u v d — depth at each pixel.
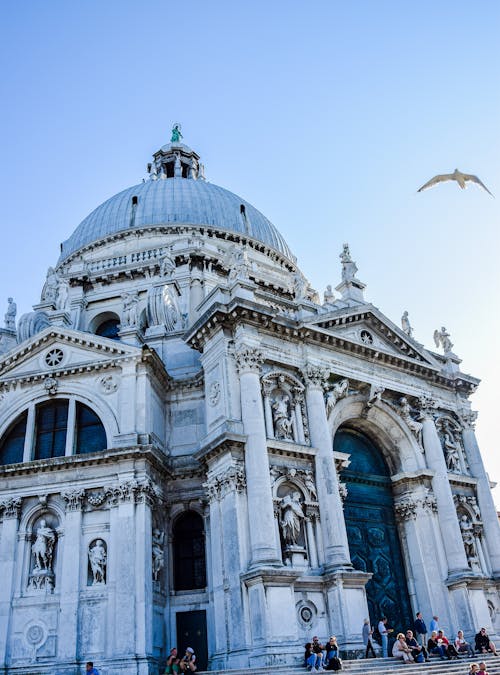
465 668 23.23
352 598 26.39
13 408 30.98
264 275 44.19
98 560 26.84
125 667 24.34
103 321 42.88
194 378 32.44
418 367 36.56
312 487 28.69
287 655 23.44
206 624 28.03
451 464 36.56
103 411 29.81
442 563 32.38
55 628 26.14
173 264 39.41
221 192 52.34
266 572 24.22
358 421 34.59
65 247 51.00
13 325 39.94
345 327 34.31
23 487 28.73
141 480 27.73
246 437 27.39
